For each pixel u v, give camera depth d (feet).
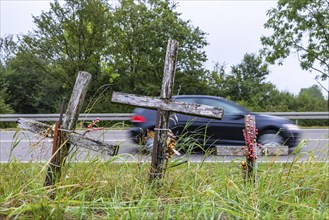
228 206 9.35
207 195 9.98
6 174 11.85
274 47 68.44
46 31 90.07
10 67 101.96
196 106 12.31
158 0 99.14
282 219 8.94
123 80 99.30
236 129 28.22
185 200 10.18
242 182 12.16
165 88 12.54
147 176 12.14
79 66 92.22
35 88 99.25
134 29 98.43
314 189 10.76
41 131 11.91
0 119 49.67
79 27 89.51
